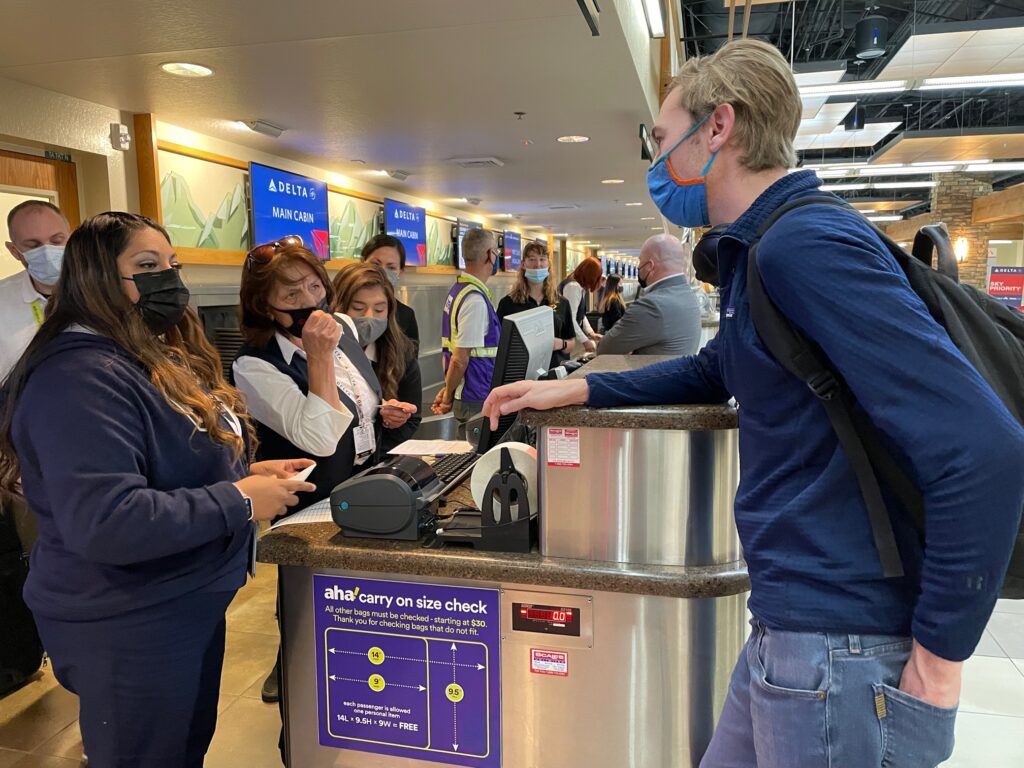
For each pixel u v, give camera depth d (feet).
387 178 22.74
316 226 19.81
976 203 46.47
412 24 8.89
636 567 4.01
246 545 4.44
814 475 2.79
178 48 9.60
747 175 3.24
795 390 2.79
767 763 2.92
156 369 4.05
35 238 7.45
